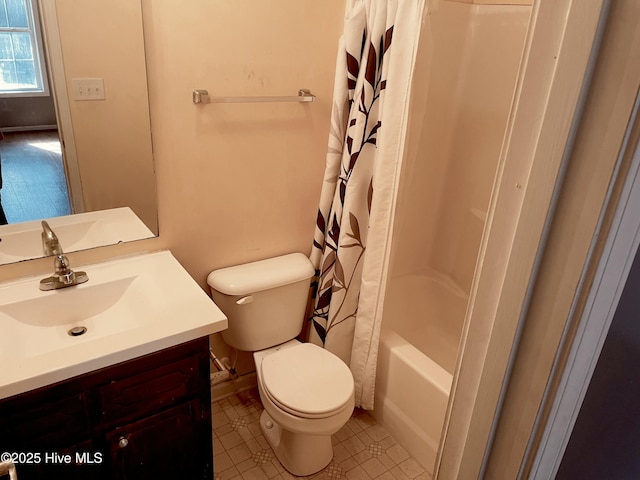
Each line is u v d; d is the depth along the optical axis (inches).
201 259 76.4
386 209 73.0
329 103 79.4
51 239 61.7
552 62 17.3
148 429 56.8
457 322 97.4
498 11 79.6
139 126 63.5
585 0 15.9
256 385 94.1
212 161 71.4
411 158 87.0
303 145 79.4
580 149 17.2
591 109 16.6
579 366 20.1
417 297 101.2
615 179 16.6
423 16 69.3
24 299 56.9
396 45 65.6
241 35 67.1
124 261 67.9
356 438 82.7
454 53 83.7
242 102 70.3
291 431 67.3
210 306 58.7
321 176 83.8
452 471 26.1
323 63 76.0
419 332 101.2
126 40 58.9
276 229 82.6
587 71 16.3
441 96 86.2
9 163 56.9
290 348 77.5
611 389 27.9
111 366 50.6
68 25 55.1
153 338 52.0
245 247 80.3
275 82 72.4
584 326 19.0
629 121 15.8
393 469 77.0
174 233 72.2
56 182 60.5
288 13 69.9
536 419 21.0
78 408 50.2
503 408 22.3
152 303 59.7
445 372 74.9
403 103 68.3
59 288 59.9
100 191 63.8
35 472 50.1
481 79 84.8
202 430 62.1
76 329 59.3
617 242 17.7
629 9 15.1
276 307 79.0
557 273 18.8
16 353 52.7
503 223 20.2
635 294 24.3
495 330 21.4
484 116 86.0
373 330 79.5
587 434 28.9
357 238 78.4
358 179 75.0
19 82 54.6
